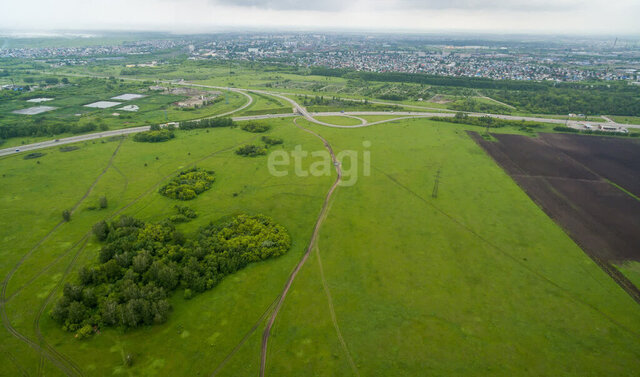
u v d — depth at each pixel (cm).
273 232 11938
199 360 7600
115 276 9612
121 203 14075
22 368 7281
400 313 8906
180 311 8794
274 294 9481
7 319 8425
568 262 10869
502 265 10700
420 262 10794
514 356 7775
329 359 7700
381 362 7631
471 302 9256
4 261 10431
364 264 10688
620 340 8194
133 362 7444
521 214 13588
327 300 9306
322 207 13962
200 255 10438
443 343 8075
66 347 7725
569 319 8762
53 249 11031
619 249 11569
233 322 8575
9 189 14875
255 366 7525
